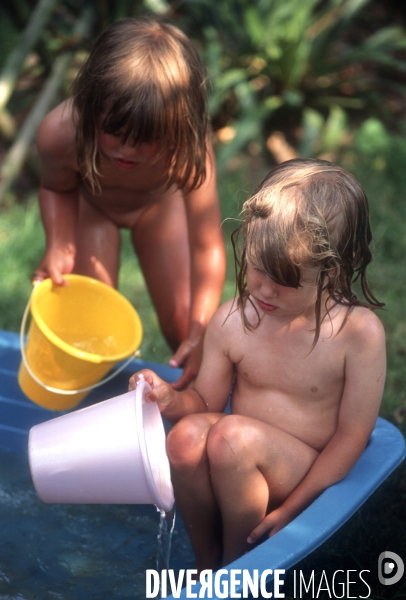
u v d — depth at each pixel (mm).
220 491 1799
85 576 1938
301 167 1737
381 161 4855
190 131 2092
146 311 3426
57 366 2107
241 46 5445
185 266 2455
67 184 2400
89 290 2309
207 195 2309
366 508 2203
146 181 2252
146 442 1891
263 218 1656
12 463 2396
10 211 4277
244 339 1924
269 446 1812
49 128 2266
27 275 3678
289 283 1649
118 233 2520
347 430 1844
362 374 1818
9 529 2090
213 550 1939
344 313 1835
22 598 1823
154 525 2184
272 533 1826
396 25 6461
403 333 3197
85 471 1772
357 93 5672
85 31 4762
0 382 2461
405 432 2486
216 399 2012
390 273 3736
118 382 2373
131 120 1959
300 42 5309
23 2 4637
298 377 1882
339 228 1685
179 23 5617
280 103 5316
